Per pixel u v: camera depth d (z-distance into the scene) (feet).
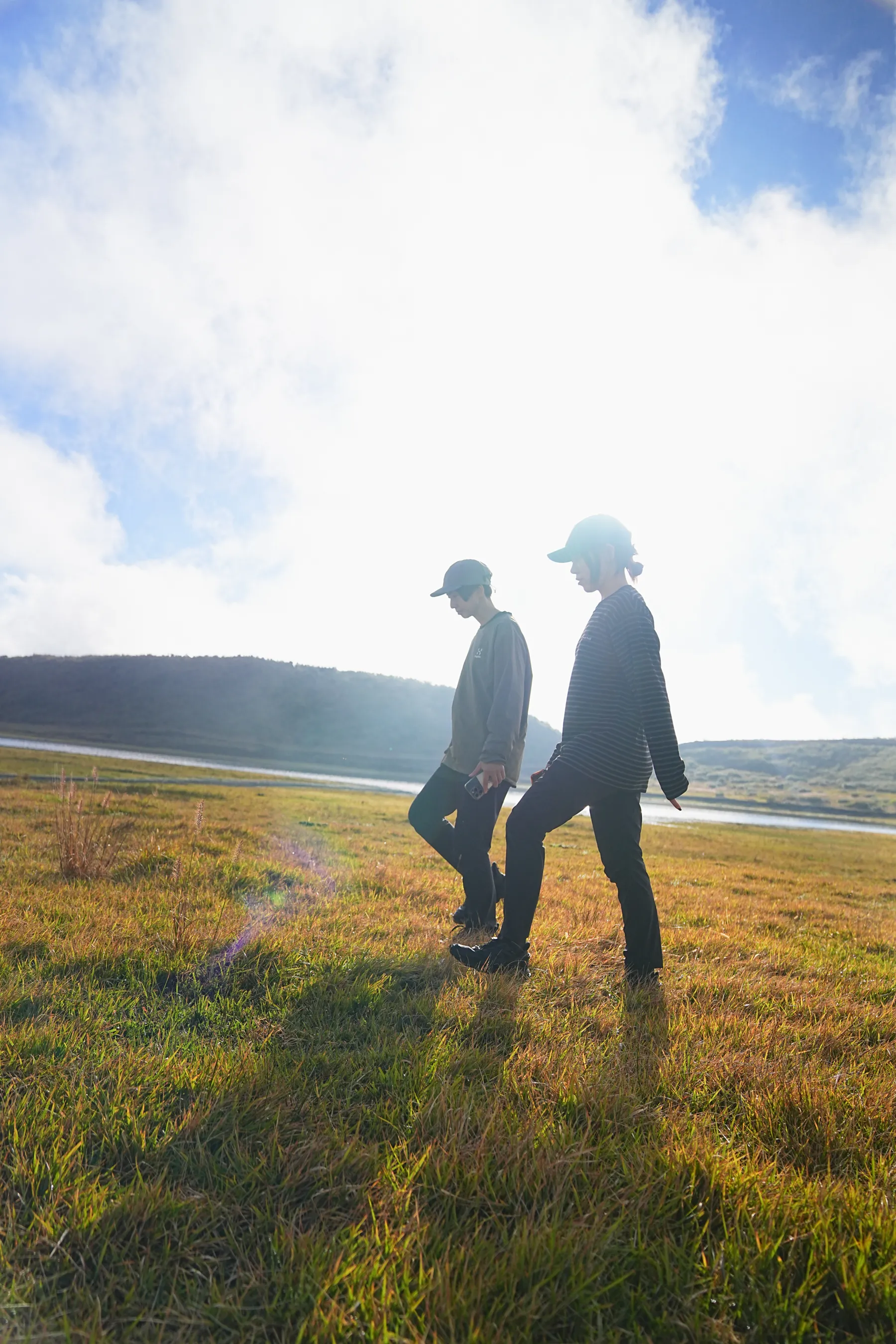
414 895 18.70
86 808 34.17
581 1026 9.48
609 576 12.77
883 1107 7.40
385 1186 5.67
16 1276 4.62
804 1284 4.68
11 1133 6.06
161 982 10.44
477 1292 4.46
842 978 13.56
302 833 37.11
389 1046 8.14
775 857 65.51
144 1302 4.52
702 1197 5.65
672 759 11.26
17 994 9.04
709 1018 9.97
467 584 14.88
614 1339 4.26
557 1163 5.80
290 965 11.02
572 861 38.17
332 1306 4.33
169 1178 5.74
